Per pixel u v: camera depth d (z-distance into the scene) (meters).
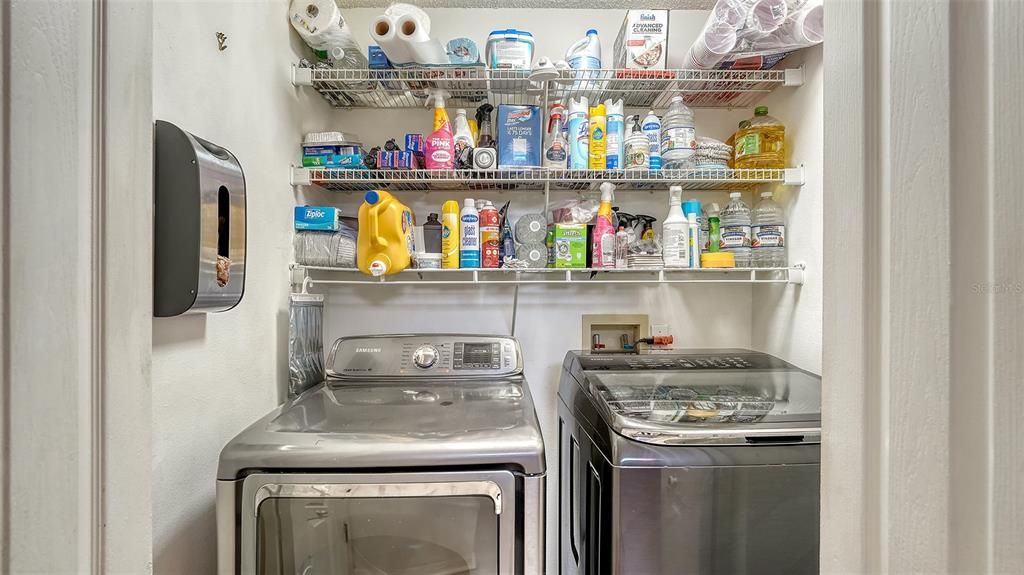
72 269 0.46
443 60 1.44
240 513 0.86
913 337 0.40
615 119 1.51
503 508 0.88
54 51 0.44
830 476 0.49
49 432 0.43
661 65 1.49
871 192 0.43
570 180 1.55
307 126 1.57
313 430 0.94
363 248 1.48
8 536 0.40
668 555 0.95
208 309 0.92
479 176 1.52
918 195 0.39
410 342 1.51
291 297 1.40
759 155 1.55
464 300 1.78
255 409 1.23
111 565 0.50
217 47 1.05
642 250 1.58
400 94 1.64
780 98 1.61
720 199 1.78
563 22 1.76
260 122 1.25
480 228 1.58
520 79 1.49
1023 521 0.34
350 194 1.79
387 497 0.87
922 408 0.39
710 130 1.76
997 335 0.35
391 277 1.75
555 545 1.75
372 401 1.18
